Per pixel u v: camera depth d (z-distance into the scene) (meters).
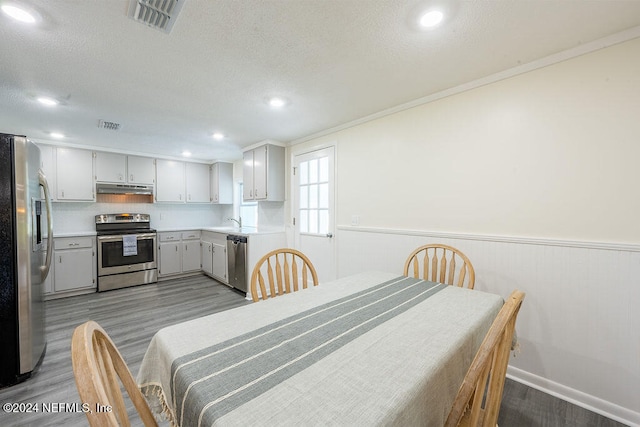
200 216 5.53
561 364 1.71
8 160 1.83
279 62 1.82
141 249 4.25
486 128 2.02
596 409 1.60
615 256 1.54
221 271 4.28
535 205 1.81
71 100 2.39
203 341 0.98
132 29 1.48
